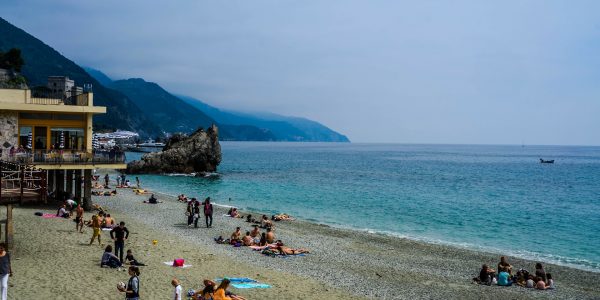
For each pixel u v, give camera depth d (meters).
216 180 93.19
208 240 35.09
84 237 30.66
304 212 54.75
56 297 18.75
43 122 43.28
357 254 33.09
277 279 25.19
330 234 40.41
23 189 24.67
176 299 18.67
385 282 26.33
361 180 101.25
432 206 62.12
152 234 35.34
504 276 26.77
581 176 126.12
